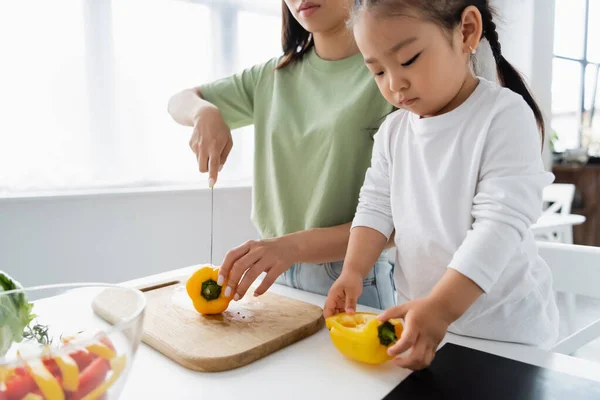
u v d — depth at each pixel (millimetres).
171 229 1958
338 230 898
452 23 632
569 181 3521
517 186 637
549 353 640
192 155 2014
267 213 1089
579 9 3531
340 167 938
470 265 598
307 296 885
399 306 603
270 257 788
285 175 1022
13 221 1595
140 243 1883
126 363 430
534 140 677
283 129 1015
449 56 638
